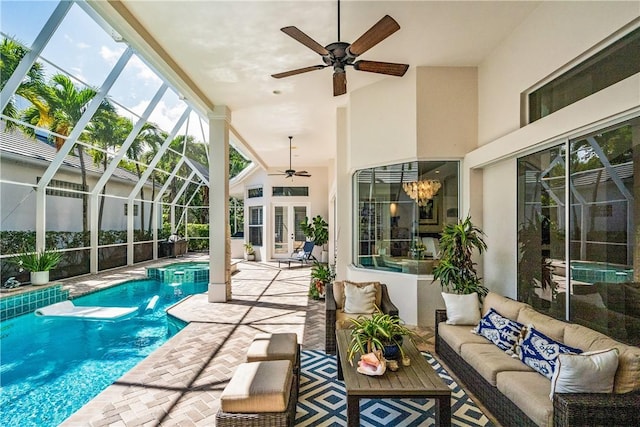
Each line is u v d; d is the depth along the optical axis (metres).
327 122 7.37
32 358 4.20
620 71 2.71
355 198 5.95
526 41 3.74
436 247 5.01
